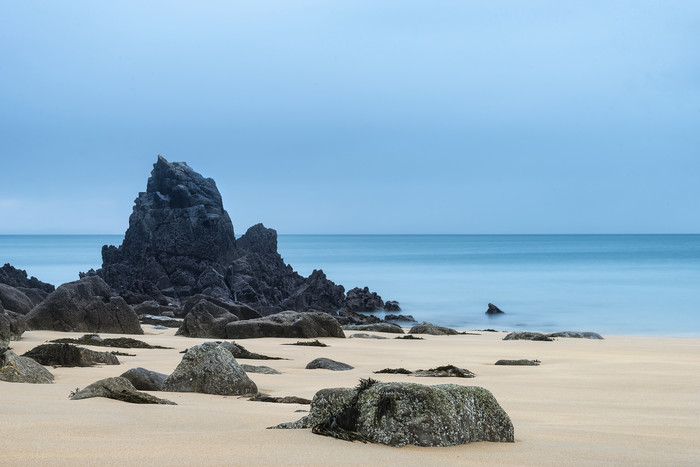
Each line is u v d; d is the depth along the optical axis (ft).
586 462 31.89
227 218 276.41
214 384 56.85
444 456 31.55
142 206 273.75
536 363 91.45
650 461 32.78
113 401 45.52
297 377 71.87
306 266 482.28
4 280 258.37
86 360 75.92
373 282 351.67
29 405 41.39
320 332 142.82
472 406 35.83
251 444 31.86
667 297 271.08
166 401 47.06
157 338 134.00
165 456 28.76
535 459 32.04
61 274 414.82
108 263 280.10
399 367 84.74
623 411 53.11
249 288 251.80
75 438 31.78
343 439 33.50
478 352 110.22
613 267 457.27
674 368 86.89
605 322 204.13
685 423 47.39
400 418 33.76
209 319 142.51
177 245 259.80
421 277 382.01
